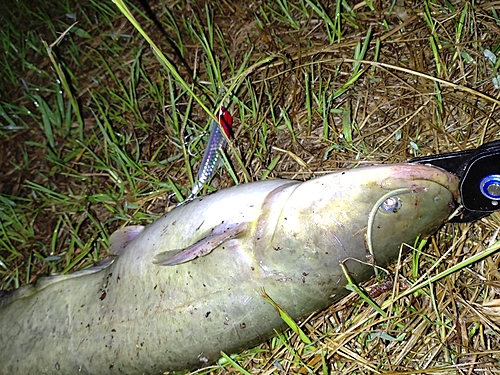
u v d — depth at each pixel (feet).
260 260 1.52
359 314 1.76
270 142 2.14
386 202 1.38
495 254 1.74
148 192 2.25
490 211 1.47
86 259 2.23
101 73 2.59
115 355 1.70
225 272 1.55
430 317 1.72
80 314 1.78
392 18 2.18
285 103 2.20
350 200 1.41
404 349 1.71
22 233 2.36
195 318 1.60
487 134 1.88
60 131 2.52
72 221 2.34
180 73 2.43
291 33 2.31
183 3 2.56
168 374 1.70
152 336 1.65
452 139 1.90
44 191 2.38
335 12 2.28
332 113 2.11
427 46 2.08
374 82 2.09
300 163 2.04
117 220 2.26
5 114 2.61
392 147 1.99
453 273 1.74
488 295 1.73
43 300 1.88
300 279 1.50
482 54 1.99
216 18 2.48
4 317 1.92
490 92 1.94
